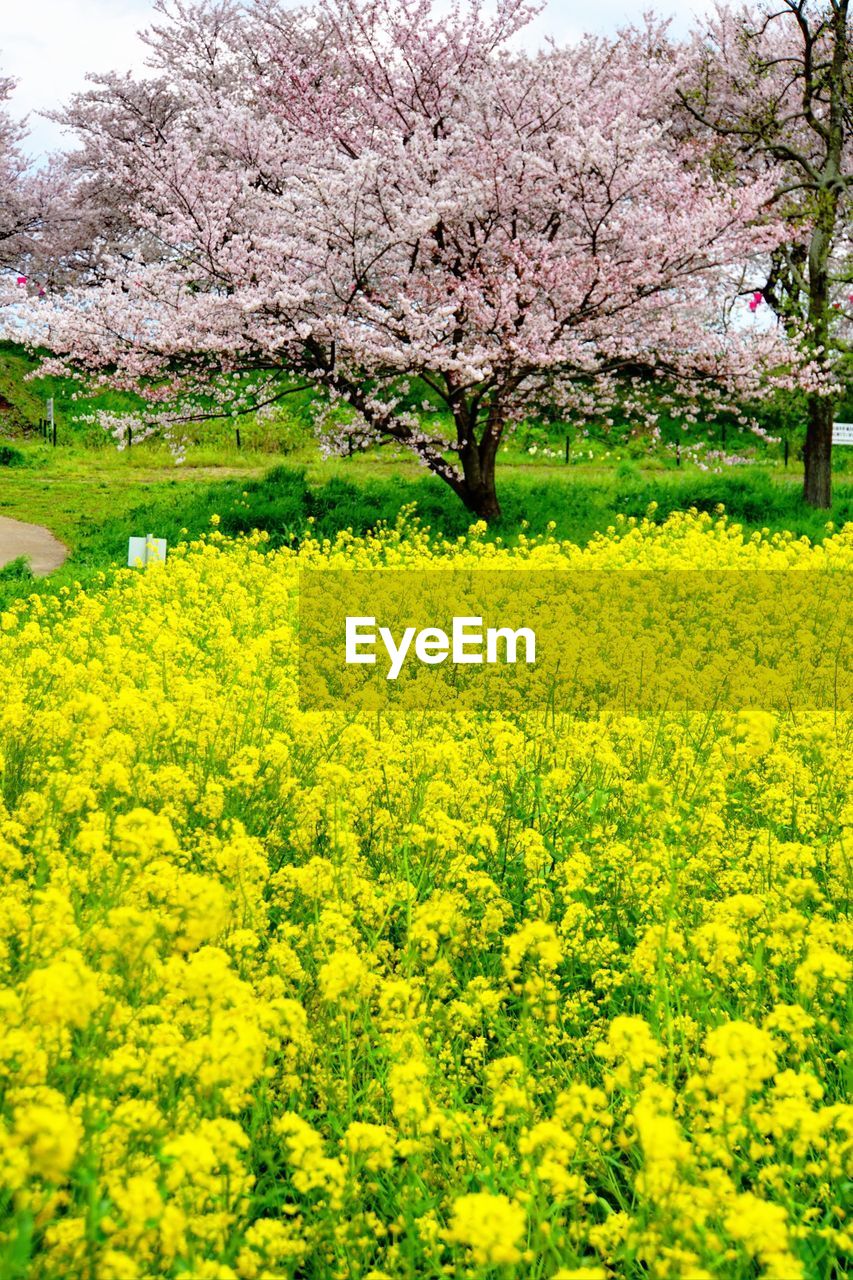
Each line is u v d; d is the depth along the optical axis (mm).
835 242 22297
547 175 17328
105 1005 2943
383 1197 3002
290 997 3918
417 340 16828
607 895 5160
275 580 12156
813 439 19734
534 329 17141
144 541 13578
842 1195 2979
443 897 4234
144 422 19078
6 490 21672
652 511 18016
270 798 5910
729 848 5535
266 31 23672
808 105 20797
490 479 18312
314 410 20859
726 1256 2445
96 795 5152
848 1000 3732
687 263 18047
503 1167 2945
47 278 35062
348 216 16609
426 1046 3604
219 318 17266
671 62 24031
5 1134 2119
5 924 3562
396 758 5961
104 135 31078
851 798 6207
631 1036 2803
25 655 8969
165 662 8062
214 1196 2584
